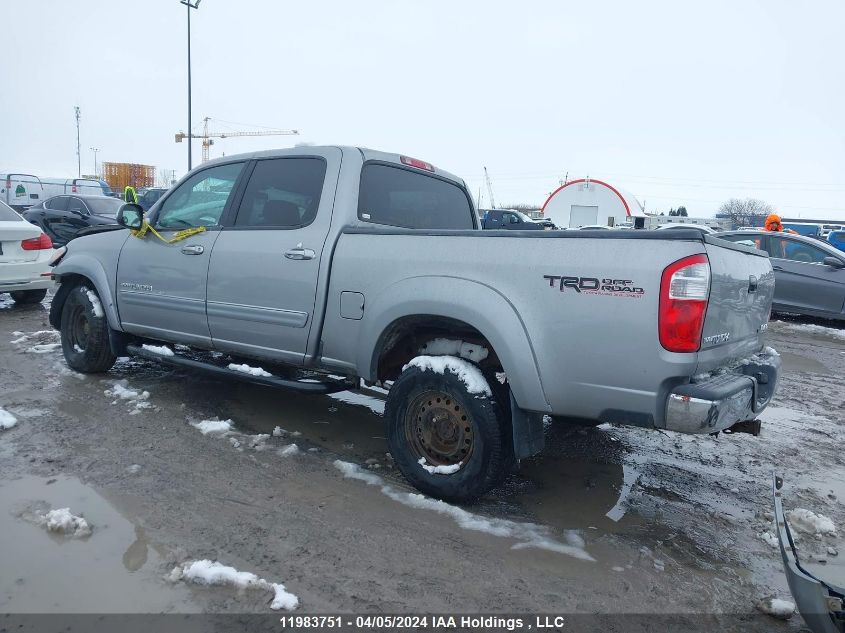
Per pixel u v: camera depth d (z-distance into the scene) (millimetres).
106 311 5387
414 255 3592
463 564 2949
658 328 2871
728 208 86750
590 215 43219
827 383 7113
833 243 18391
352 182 4133
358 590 2715
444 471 3504
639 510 3633
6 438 4180
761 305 3773
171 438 4305
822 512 3701
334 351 3971
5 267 8430
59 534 3033
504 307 3230
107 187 29969
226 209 4691
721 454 4625
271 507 3404
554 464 4297
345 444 4395
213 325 4586
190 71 25781
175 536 3064
